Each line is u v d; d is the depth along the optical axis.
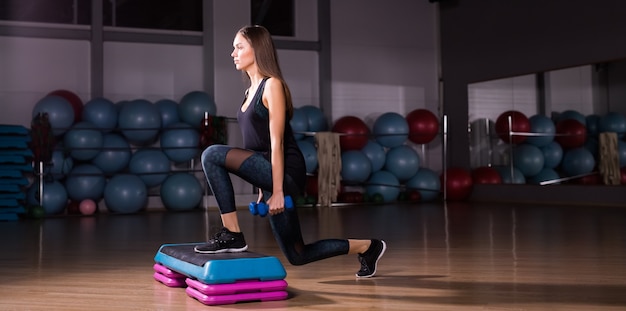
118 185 8.38
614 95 9.72
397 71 11.04
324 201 9.30
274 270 2.52
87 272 3.38
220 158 2.58
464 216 7.13
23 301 2.59
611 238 4.74
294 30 10.61
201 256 2.60
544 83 10.21
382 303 2.47
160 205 9.41
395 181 9.77
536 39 9.53
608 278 3.01
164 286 2.93
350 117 9.89
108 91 9.52
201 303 2.52
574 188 9.16
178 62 9.90
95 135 8.38
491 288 2.77
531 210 7.99
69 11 9.49
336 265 3.48
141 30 9.66
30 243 4.93
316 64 10.70
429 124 10.11
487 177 10.43
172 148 8.71
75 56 9.38
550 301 2.48
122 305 2.49
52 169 8.27
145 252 4.28
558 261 3.59
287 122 2.54
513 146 10.30
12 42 9.06
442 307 2.39
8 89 9.03
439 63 11.27
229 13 9.81
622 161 9.61
